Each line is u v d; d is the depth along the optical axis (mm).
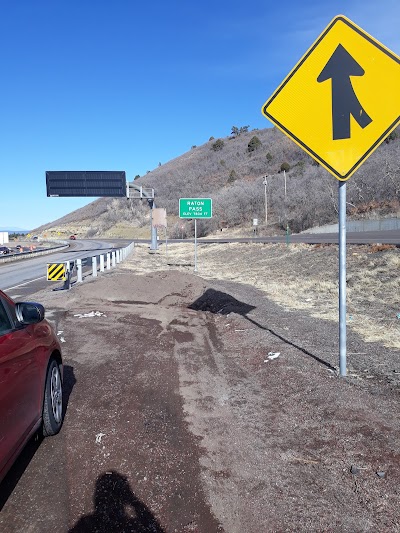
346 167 5355
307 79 5305
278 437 4391
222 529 3070
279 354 7211
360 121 5242
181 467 3867
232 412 5055
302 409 5004
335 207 58375
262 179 90062
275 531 3039
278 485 3574
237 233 69375
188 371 6691
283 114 5383
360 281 15398
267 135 139000
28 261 40156
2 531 3072
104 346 8312
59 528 3100
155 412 5086
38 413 4082
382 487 3479
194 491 3508
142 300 14273
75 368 6859
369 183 59219
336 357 6926
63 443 4363
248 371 6645
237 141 144500
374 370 6234
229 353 7812
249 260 29766
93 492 3516
